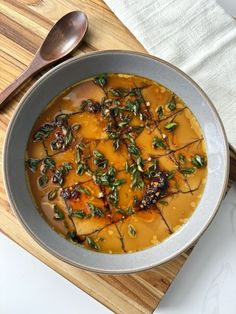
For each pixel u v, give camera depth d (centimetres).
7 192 31
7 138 31
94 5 36
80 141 32
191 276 35
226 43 35
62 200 32
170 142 32
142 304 32
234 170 34
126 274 31
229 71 35
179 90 32
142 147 32
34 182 32
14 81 34
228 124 34
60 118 32
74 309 36
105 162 32
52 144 32
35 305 36
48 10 35
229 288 35
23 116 32
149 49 35
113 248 31
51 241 31
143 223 31
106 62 32
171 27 35
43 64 34
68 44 35
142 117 32
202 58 35
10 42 35
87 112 32
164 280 32
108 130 32
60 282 36
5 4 35
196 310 35
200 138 32
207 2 36
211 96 35
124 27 35
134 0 35
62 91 32
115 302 32
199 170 32
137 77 33
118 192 32
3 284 36
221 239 35
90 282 33
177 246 31
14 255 36
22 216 31
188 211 31
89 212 32
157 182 32
